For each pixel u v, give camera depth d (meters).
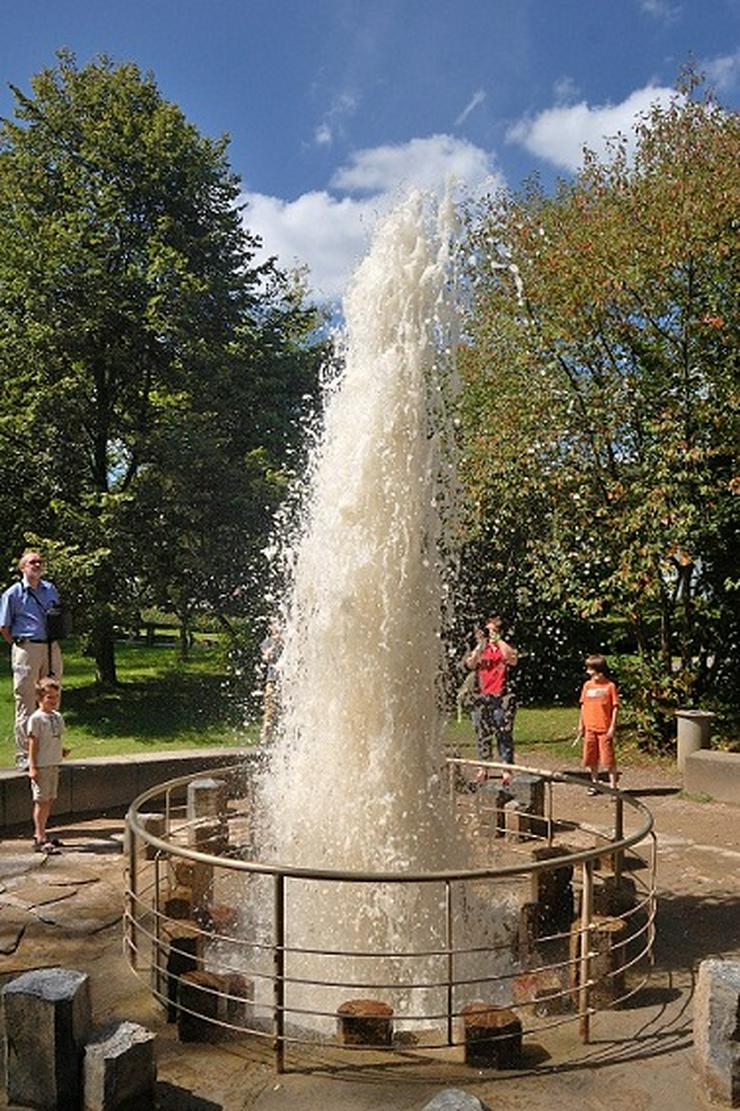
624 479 14.22
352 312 6.78
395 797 6.25
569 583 14.53
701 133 13.78
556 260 13.82
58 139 20.12
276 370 21.83
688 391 13.71
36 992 3.95
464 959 5.93
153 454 18.81
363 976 5.81
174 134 20.11
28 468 18.97
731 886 7.47
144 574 18.38
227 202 21.52
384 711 6.32
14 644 9.54
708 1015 4.19
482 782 9.37
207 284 19.31
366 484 6.48
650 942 5.45
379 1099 4.18
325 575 6.57
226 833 8.06
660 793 11.49
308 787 6.43
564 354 14.45
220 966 5.09
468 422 15.02
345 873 4.35
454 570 6.91
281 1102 4.14
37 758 8.21
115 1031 4.01
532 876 6.47
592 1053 4.61
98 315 18.25
